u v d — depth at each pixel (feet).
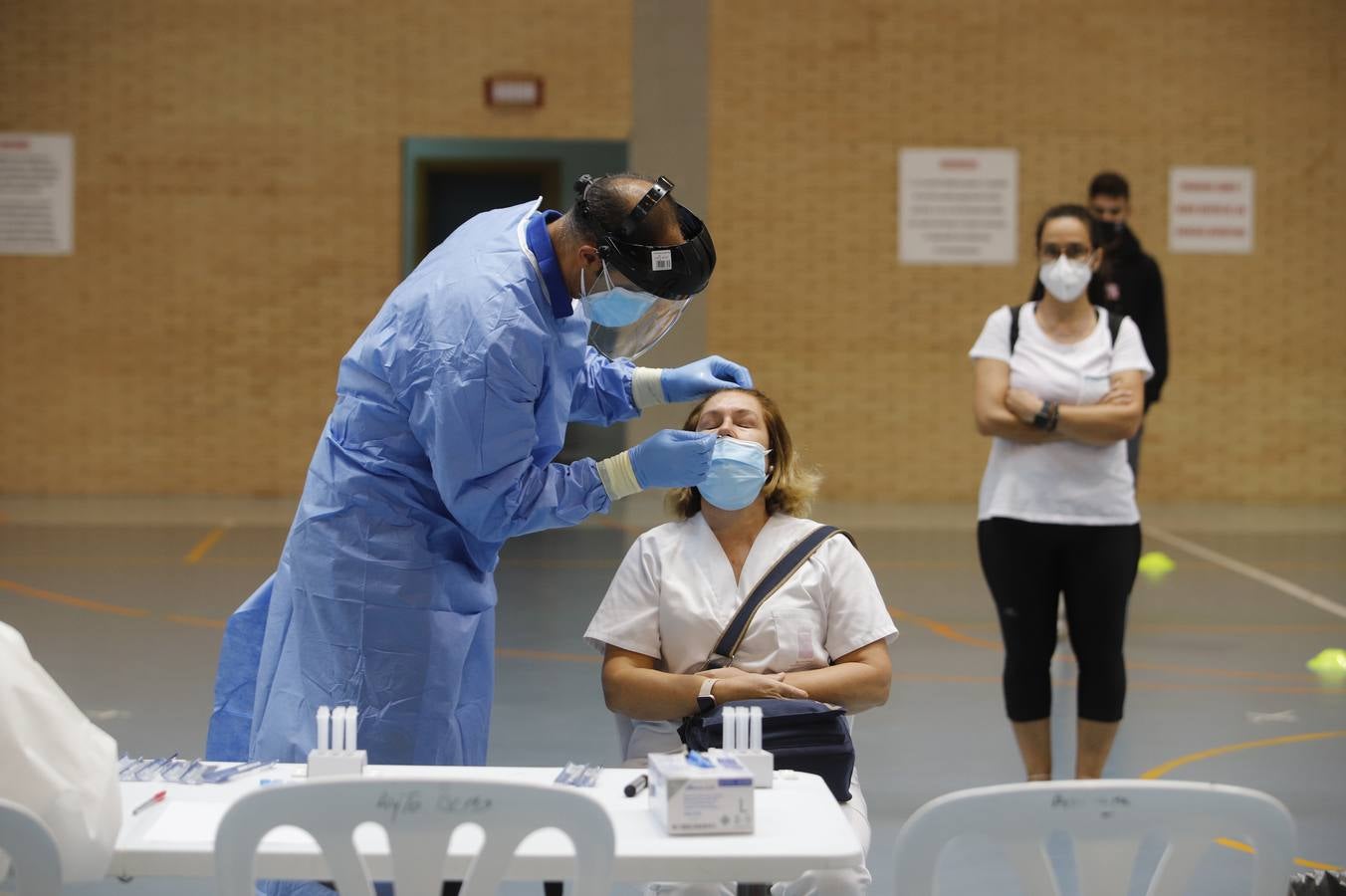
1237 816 7.88
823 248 52.44
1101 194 25.52
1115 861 8.03
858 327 52.49
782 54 52.08
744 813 8.78
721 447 12.28
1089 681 16.98
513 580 36.63
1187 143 52.34
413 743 11.98
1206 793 7.86
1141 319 25.84
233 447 52.31
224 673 13.28
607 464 12.03
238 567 37.47
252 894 7.87
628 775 10.05
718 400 13.30
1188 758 20.81
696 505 13.56
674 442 11.99
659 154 52.31
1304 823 17.62
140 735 21.61
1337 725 22.80
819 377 52.54
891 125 52.24
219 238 51.93
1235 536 45.34
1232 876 15.42
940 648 28.84
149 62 51.47
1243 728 22.58
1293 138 52.42
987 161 52.26
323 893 11.62
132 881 15.60
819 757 11.25
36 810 8.24
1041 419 16.66
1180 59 52.11
